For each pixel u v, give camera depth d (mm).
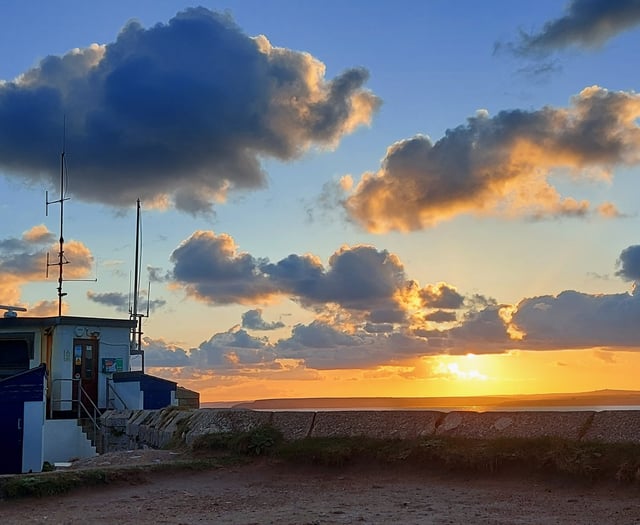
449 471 10461
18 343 24906
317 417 12875
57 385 23891
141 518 8820
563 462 9492
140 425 19641
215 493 10367
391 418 12078
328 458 11438
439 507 8633
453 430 11219
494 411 11164
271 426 13195
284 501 9594
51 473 10898
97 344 25031
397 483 10273
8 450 17812
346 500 9391
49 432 22078
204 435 13688
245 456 12586
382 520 8070
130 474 11289
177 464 11961
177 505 9594
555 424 10320
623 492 8711
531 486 9422
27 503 10016
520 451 10023
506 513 8180
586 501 8531
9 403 17969
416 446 10992
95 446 22125
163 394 24766
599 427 9891
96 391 24781
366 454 11359
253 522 8281
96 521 8727
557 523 7617
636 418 9672
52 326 24422
